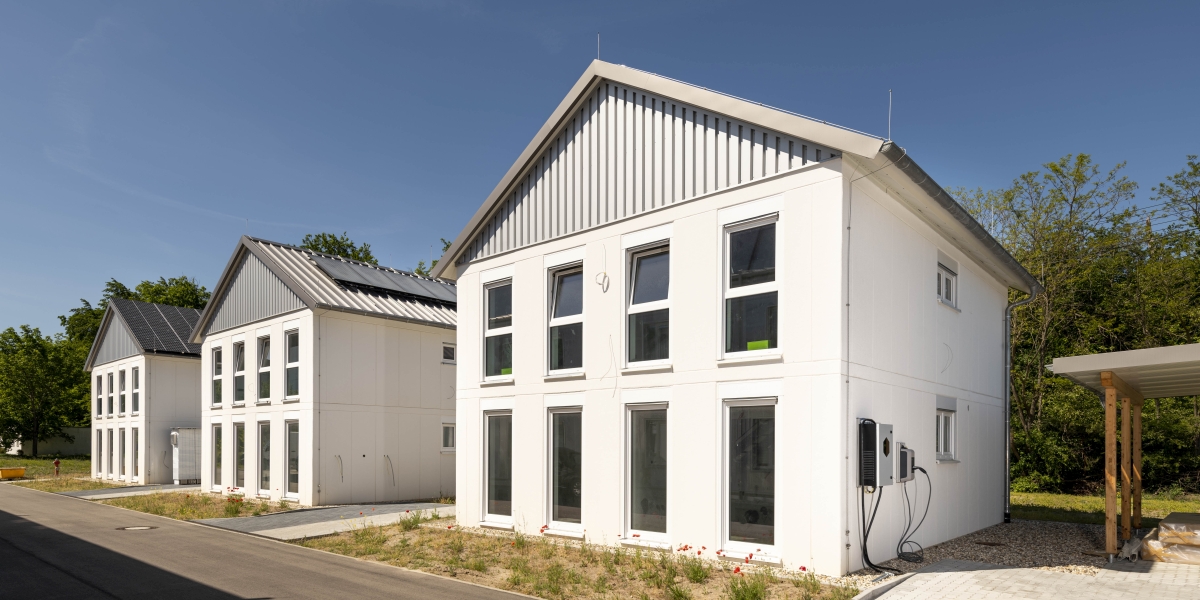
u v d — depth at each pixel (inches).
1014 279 562.6
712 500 369.1
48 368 1700.3
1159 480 905.5
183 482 991.6
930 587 308.5
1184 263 995.3
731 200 379.6
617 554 375.6
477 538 453.4
